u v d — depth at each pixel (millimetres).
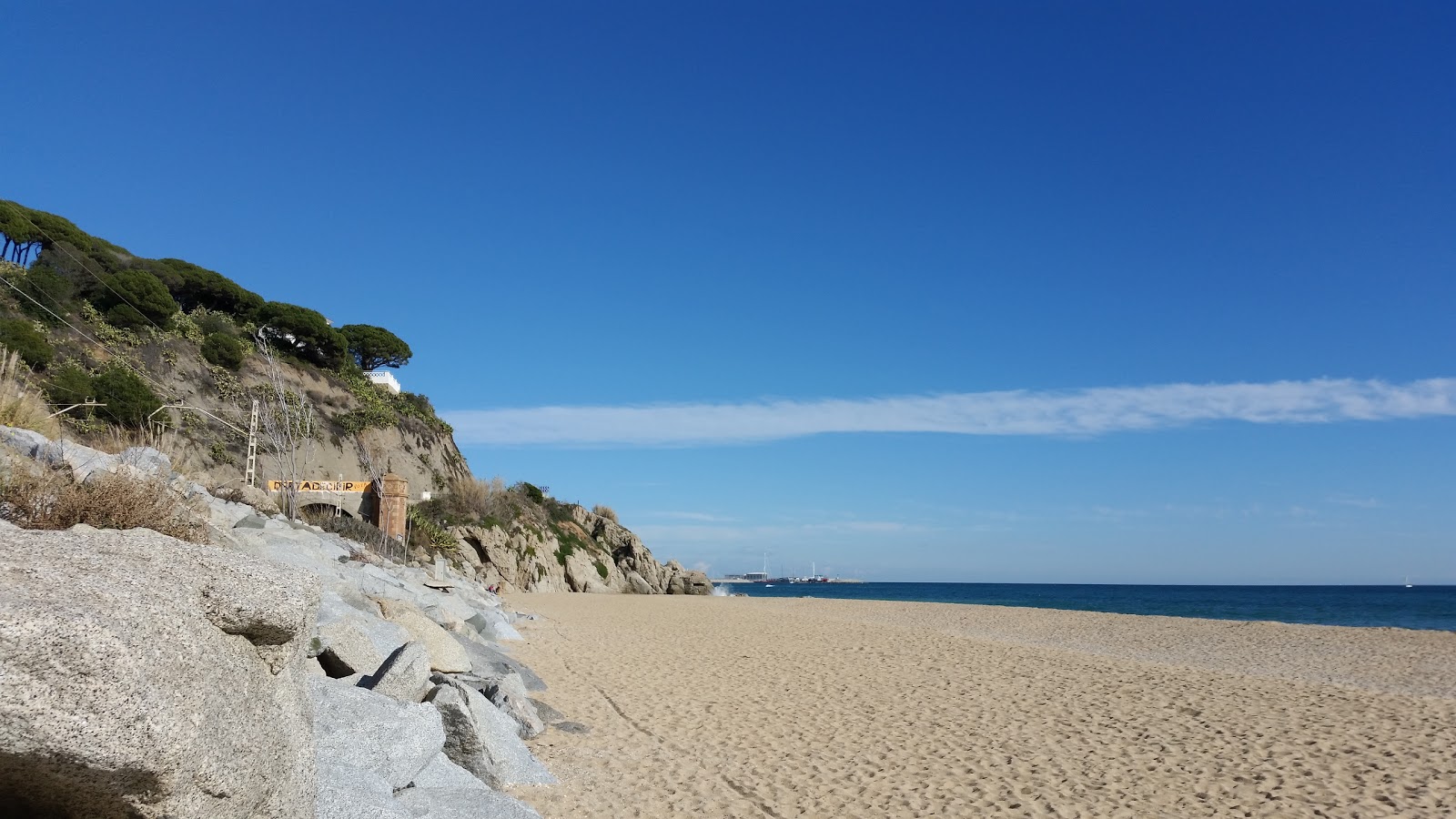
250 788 3615
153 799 3154
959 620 34375
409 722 7109
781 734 12133
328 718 6703
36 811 3186
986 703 14789
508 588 50062
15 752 2783
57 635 2865
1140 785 9961
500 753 9016
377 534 31438
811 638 25078
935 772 10414
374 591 15719
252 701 3756
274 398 36688
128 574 3475
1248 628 30844
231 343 43969
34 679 2801
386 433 52719
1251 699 15391
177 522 8211
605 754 10469
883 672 18219
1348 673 19422
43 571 3238
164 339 41125
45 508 7328
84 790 3037
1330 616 56625
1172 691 16234
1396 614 58781
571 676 15992
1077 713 14039
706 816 8570
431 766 7195
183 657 3299
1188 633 28906
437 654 11414
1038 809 9102
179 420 32469
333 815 5418
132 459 11953
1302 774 10453
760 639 24562
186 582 3658
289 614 3938
